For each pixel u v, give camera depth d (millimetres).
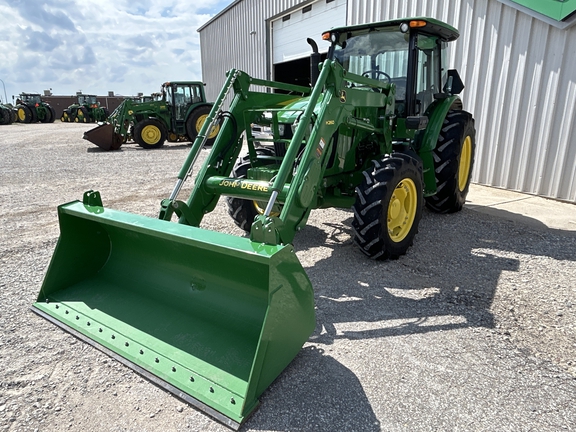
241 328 2436
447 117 5133
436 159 5020
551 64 5922
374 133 4207
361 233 3605
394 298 3160
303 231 4754
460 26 7023
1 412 2029
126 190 7051
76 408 2059
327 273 3613
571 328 2746
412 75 4254
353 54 4742
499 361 2404
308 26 11602
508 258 3947
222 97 3576
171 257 2805
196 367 2230
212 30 17609
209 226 4926
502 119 6676
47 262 3900
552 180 6172
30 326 2764
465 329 2730
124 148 13617
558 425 1944
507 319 2855
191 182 7715
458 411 2027
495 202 6074
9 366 2359
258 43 14195
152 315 2684
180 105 14070
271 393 2145
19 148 13438
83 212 2828
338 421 1968
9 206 5996
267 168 3736
